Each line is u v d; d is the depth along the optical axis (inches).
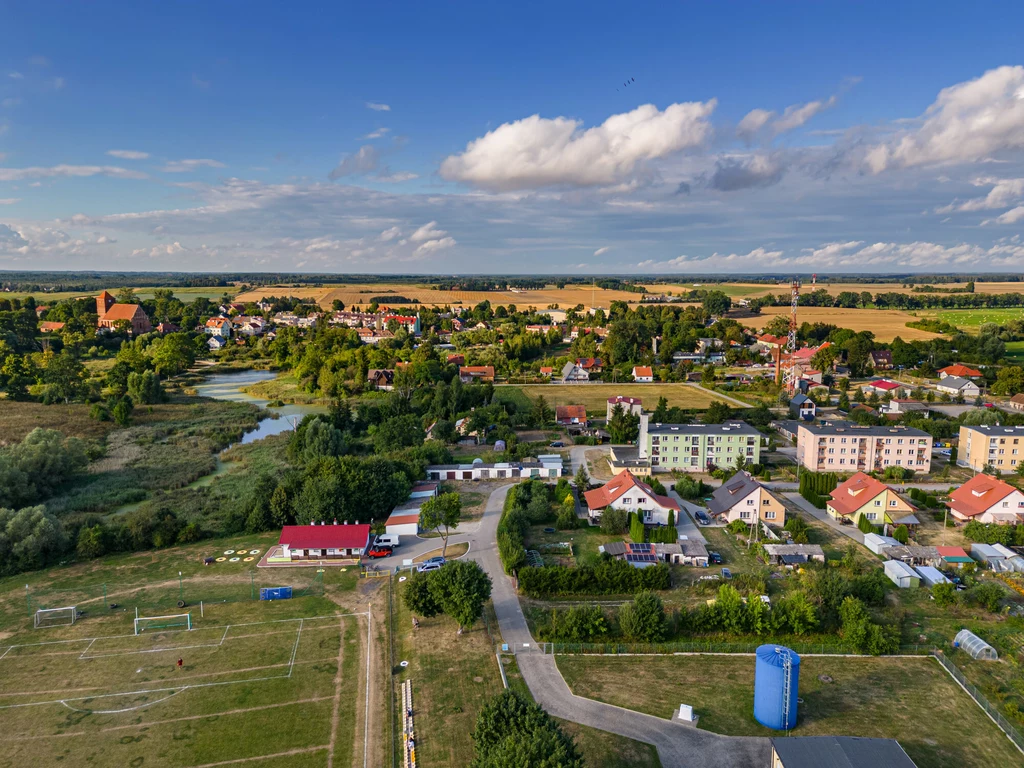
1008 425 6018.7
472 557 3614.7
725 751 2103.8
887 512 4018.2
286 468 5260.8
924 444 5152.6
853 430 5246.1
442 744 2140.7
